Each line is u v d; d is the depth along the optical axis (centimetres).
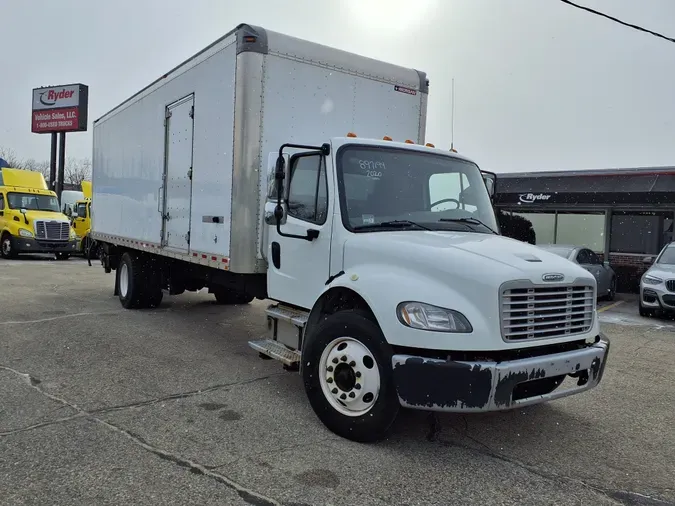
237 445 418
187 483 355
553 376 401
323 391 452
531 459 415
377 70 684
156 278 977
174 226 768
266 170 595
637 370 704
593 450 436
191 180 710
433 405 379
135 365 634
